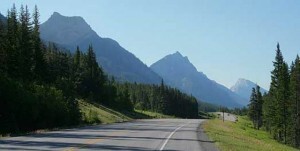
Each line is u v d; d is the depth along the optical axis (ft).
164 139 95.04
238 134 162.09
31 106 134.10
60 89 176.76
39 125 140.67
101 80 411.34
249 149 87.20
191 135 114.11
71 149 63.72
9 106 125.39
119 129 132.87
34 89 147.84
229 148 80.79
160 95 651.25
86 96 379.35
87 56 415.64
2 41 213.46
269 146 126.62
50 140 79.92
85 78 390.63
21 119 131.64
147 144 79.92
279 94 295.28
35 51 253.44
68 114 163.73
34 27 270.05
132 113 399.24
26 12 258.16
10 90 125.70
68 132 108.99
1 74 128.47
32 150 60.95
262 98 472.03
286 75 297.74
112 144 76.48
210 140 99.19
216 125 216.54
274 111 306.96
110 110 332.19
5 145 68.03
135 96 647.15
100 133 107.76
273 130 309.42
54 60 348.18
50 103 148.15
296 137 280.92
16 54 214.69
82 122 185.47
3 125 119.55
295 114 282.77
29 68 233.14
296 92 283.59
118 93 453.58
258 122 460.96
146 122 222.89
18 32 238.27
